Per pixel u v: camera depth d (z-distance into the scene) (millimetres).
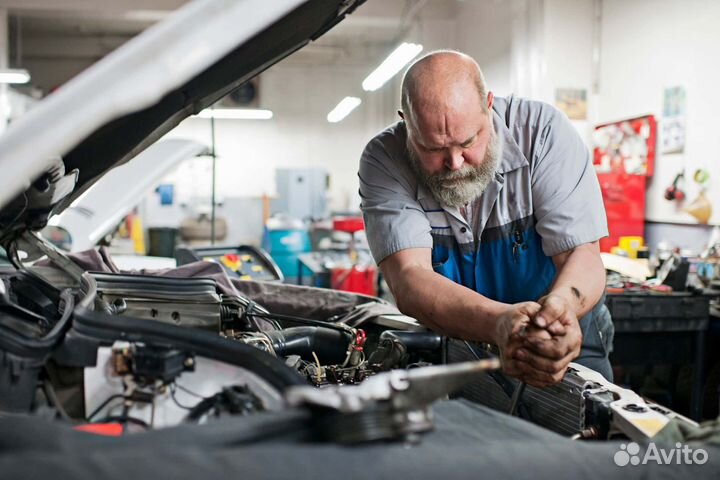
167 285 1389
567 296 1350
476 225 1696
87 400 954
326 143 10695
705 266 3332
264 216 9211
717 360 3199
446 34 8625
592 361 1771
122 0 7734
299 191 9438
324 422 679
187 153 3215
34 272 1553
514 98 1745
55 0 7594
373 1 8125
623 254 4195
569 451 698
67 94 824
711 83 4305
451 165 1457
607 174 4852
